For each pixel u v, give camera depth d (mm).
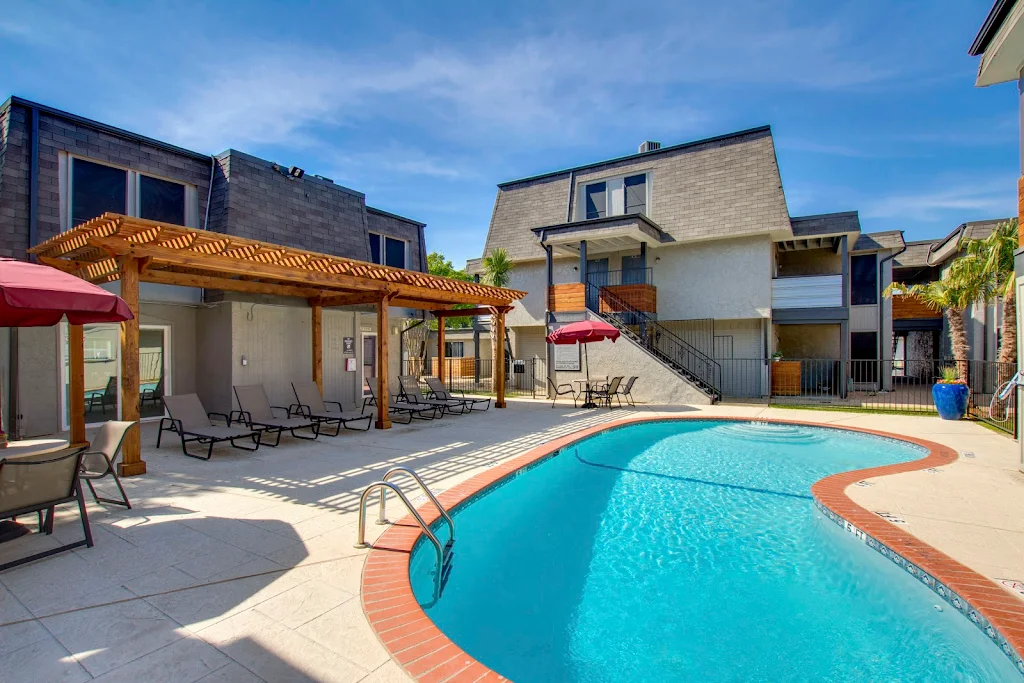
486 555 4875
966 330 19109
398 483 6172
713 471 7953
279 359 11773
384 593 3395
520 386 19469
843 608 3938
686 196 17219
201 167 11328
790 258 19984
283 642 2850
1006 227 11617
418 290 10734
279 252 7496
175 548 4129
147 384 10898
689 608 3955
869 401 15164
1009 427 10023
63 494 4117
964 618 3400
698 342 17781
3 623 3016
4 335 8695
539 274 20266
